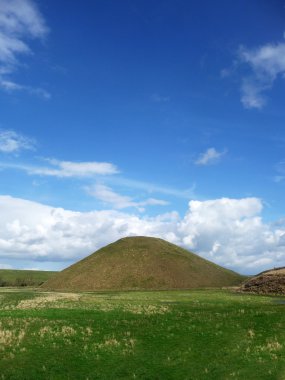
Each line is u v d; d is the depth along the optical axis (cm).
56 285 12975
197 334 3928
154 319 4516
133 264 13712
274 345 3538
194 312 4947
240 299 6894
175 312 4947
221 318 4519
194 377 3050
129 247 15338
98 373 3112
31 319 4459
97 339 3788
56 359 3309
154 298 7212
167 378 3056
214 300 6669
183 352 3494
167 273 13100
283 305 5678
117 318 4562
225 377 3023
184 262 14238
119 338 3828
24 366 3167
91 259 14862
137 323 4334
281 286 8650
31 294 8919
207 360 3328
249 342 3659
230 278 13800
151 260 14000
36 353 3406
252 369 3111
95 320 4456
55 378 3012
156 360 3350
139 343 3703
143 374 3112
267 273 9888
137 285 12225
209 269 14350
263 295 8212
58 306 5609
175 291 10156
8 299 7406
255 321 4309
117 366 3238
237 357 3347
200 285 12462
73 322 4341
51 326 4162
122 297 7512
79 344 3644
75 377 3047
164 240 16862
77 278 13150
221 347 3575
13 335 3816
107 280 12681
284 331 3897
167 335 3912
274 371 3044
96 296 7894
